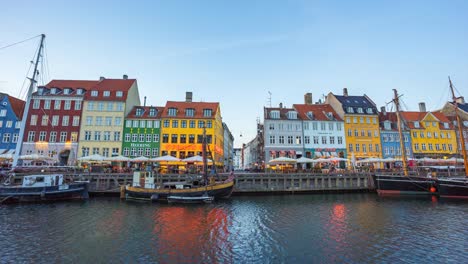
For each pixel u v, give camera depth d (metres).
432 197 30.12
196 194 26.80
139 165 42.09
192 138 44.91
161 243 13.51
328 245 13.24
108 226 16.80
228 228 16.45
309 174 34.25
